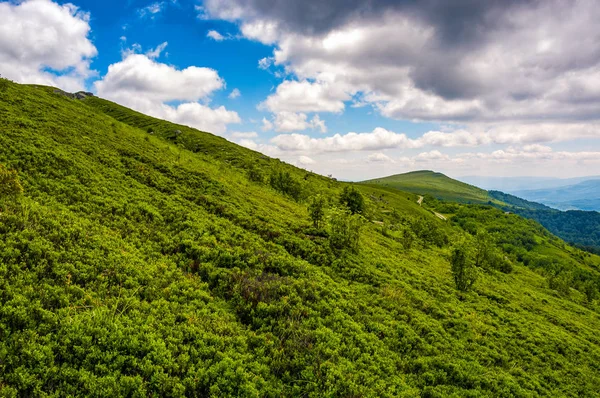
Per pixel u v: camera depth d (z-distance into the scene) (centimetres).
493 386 1842
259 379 1318
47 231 1809
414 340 2041
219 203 3394
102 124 4903
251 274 2170
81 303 1397
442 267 4597
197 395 1187
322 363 1511
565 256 16125
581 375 2323
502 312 3175
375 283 2795
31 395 989
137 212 2538
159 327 1427
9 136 2997
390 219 9344
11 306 1230
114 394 1068
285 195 6347
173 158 4603
